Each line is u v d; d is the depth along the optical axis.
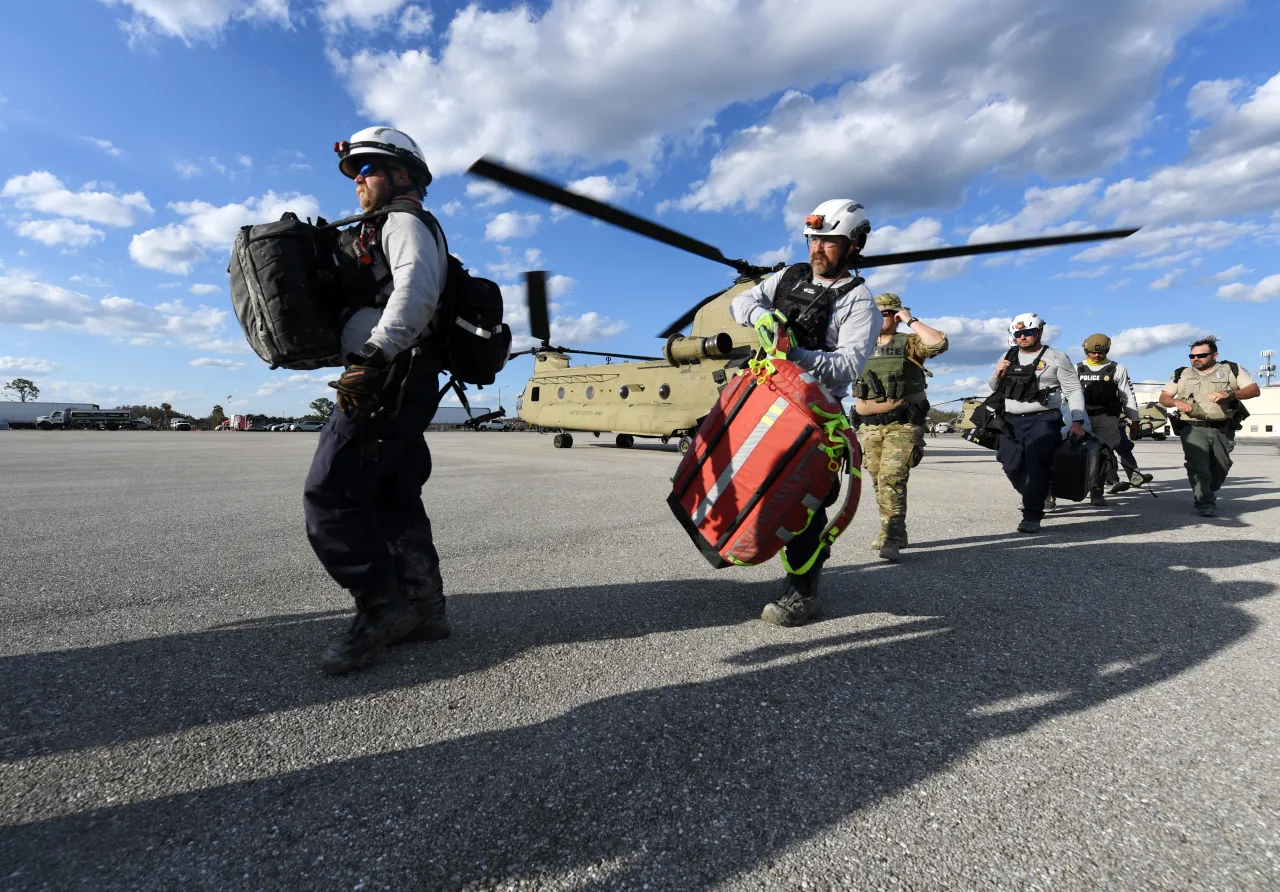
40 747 1.59
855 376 2.50
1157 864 1.19
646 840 1.25
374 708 1.83
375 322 2.11
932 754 1.59
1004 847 1.24
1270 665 2.16
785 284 2.69
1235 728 1.72
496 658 2.22
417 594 2.33
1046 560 3.73
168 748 1.60
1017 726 1.74
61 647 2.29
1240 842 1.26
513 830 1.28
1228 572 3.40
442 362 2.26
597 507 5.88
